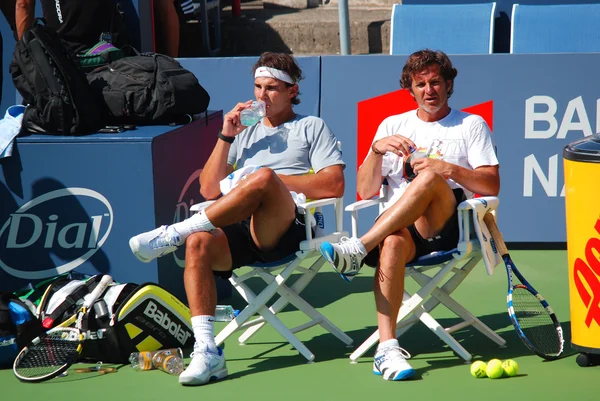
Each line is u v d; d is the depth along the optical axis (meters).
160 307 17.64
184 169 20.75
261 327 18.78
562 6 30.44
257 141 19.00
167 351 17.44
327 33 38.38
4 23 26.00
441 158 18.05
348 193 25.41
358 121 25.22
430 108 17.91
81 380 16.75
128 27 26.03
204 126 21.88
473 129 17.98
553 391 15.55
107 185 19.33
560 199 24.72
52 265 19.77
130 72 20.69
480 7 31.05
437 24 31.14
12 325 17.38
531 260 24.05
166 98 20.30
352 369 16.97
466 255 16.91
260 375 16.80
